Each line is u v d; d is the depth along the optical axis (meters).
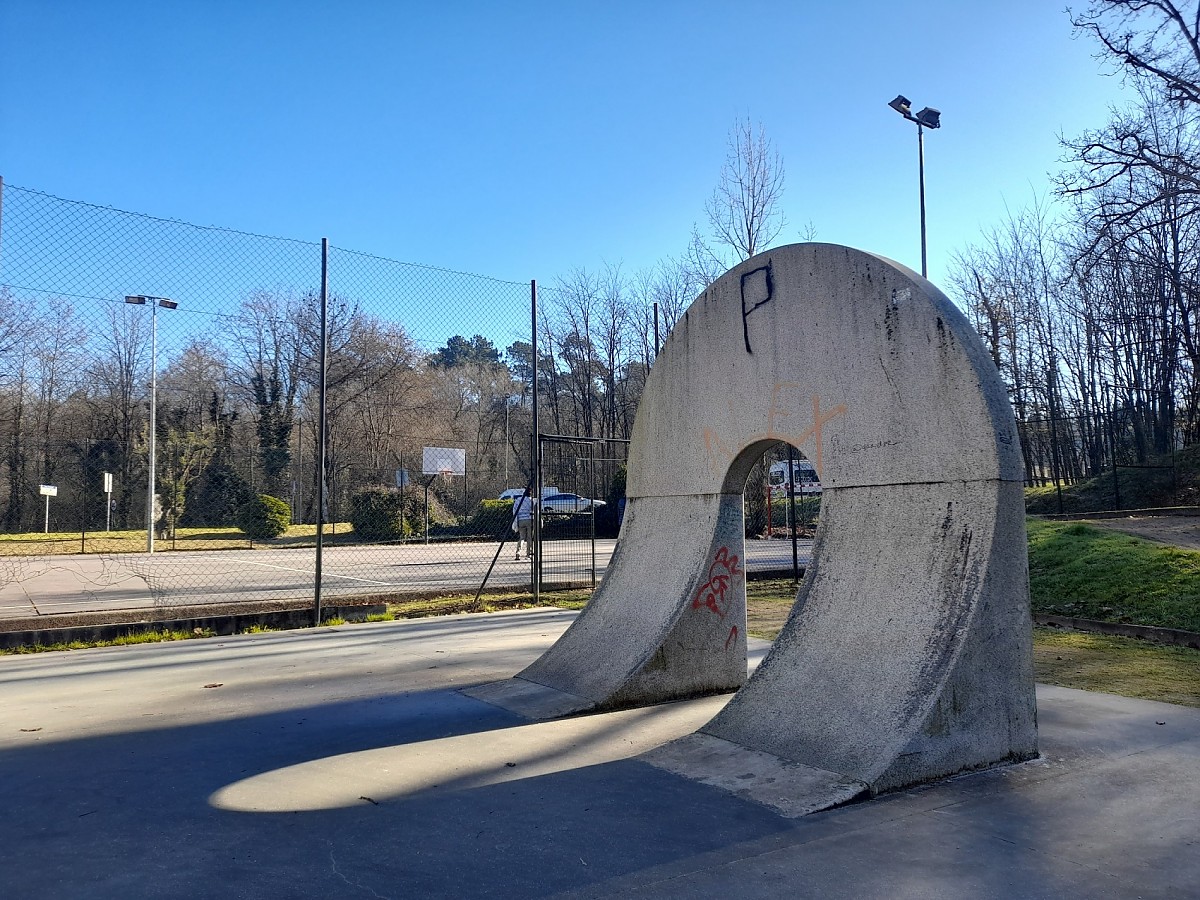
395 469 28.27
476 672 6.97
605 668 6.12
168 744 4.85
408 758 4.59
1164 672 6.76
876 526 4.91
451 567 17.22
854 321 5.17
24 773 4.29
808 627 5.01
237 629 9.34
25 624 8.62
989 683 4.27
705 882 3.01
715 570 6.22
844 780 3.96
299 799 3.92
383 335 28.94
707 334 6.43
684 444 6.62
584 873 3.10
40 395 25.00
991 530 4.31
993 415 4.37
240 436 27.41
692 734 4.90
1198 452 22.38
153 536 23.02
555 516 17.53
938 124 17.33
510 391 44.59
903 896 2.89
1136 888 2.93
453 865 3.17
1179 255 23.72
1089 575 10.66
